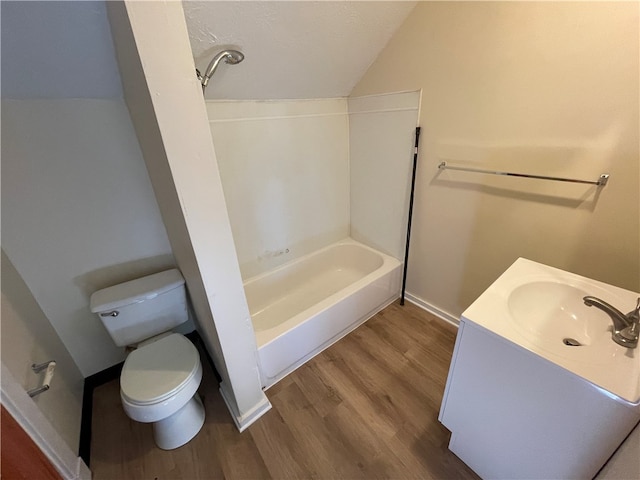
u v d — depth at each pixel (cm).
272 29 126
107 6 88
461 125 150
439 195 174
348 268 249
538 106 121
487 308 94
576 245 125
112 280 151
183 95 76
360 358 172
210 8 106
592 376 70
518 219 141
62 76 108
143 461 125
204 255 96
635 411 63
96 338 155
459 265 178
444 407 113
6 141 112
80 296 144
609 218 113
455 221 170
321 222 234
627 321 82
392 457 123
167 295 147
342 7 130
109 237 144
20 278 125
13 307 110
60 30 91
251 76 150
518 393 86
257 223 198
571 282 105
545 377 77
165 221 143
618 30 96
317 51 152
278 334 148
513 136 132
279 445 129
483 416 100
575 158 116
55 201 127
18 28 85
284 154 195
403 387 153
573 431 77
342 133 218
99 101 125
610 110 104
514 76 125
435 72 152
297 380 159
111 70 115
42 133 118
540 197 131
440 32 143
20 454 82
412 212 194
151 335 150
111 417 144
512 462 98
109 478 119
